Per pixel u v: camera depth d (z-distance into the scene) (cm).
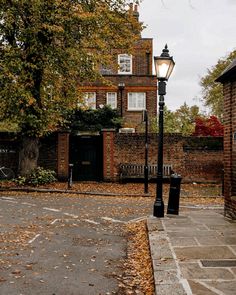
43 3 1811
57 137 2247
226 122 1155
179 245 795
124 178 2242
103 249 823
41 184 2033
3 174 2200
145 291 581
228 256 715
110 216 1219
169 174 2258
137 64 3588
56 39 2012
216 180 2288
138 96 3478
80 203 1490
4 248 814
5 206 1376
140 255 779
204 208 1404
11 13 1822
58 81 2044
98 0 2000
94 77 2058
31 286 599
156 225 1003
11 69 1842
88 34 1997
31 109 1984
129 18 2114
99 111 2948
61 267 695
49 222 1102
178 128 2906
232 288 552
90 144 2312
